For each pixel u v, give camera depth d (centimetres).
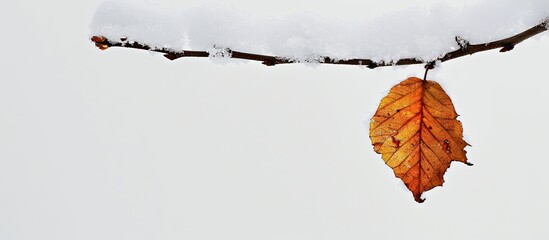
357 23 56
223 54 54
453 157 57
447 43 55
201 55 54
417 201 57
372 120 58
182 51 53
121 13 52
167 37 53
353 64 55
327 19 56
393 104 58
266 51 55
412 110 57
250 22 55
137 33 52
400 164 57
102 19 52
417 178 57
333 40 56
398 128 57
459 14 56
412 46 56
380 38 56
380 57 55
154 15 53
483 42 55
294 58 55
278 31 55
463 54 55
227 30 54
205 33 54
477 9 55
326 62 55
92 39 52
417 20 56
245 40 55
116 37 52
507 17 55
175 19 53
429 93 57
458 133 57
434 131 57
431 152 57
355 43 56
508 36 55
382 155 57
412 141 57
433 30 56
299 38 55
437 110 57
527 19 55
